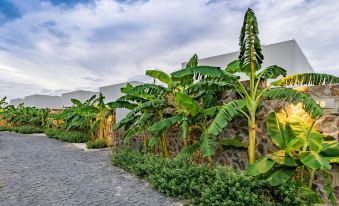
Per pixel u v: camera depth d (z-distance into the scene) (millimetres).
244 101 6285
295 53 10141
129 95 9664
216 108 6957
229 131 7922
